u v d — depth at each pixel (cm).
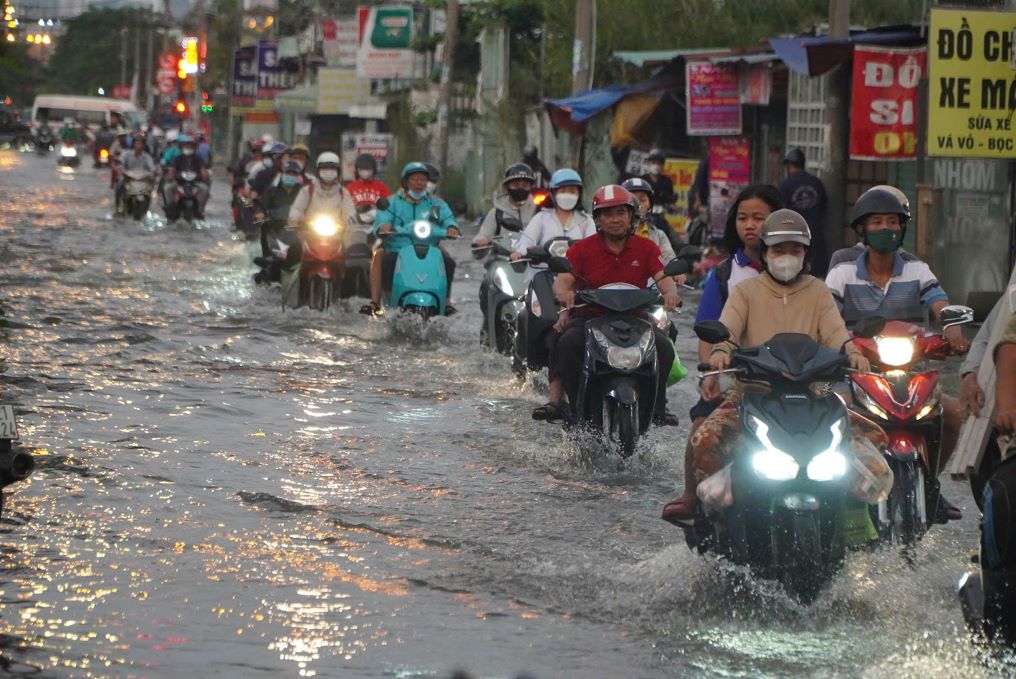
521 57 9581
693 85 5469
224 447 2456
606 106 6350
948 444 1830
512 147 8769
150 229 7794
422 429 2667
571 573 1772
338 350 3628
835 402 1602
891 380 1766
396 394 3030
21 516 1948
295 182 5044
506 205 3538
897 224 2031
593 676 1413
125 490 2123
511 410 2872
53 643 1463
